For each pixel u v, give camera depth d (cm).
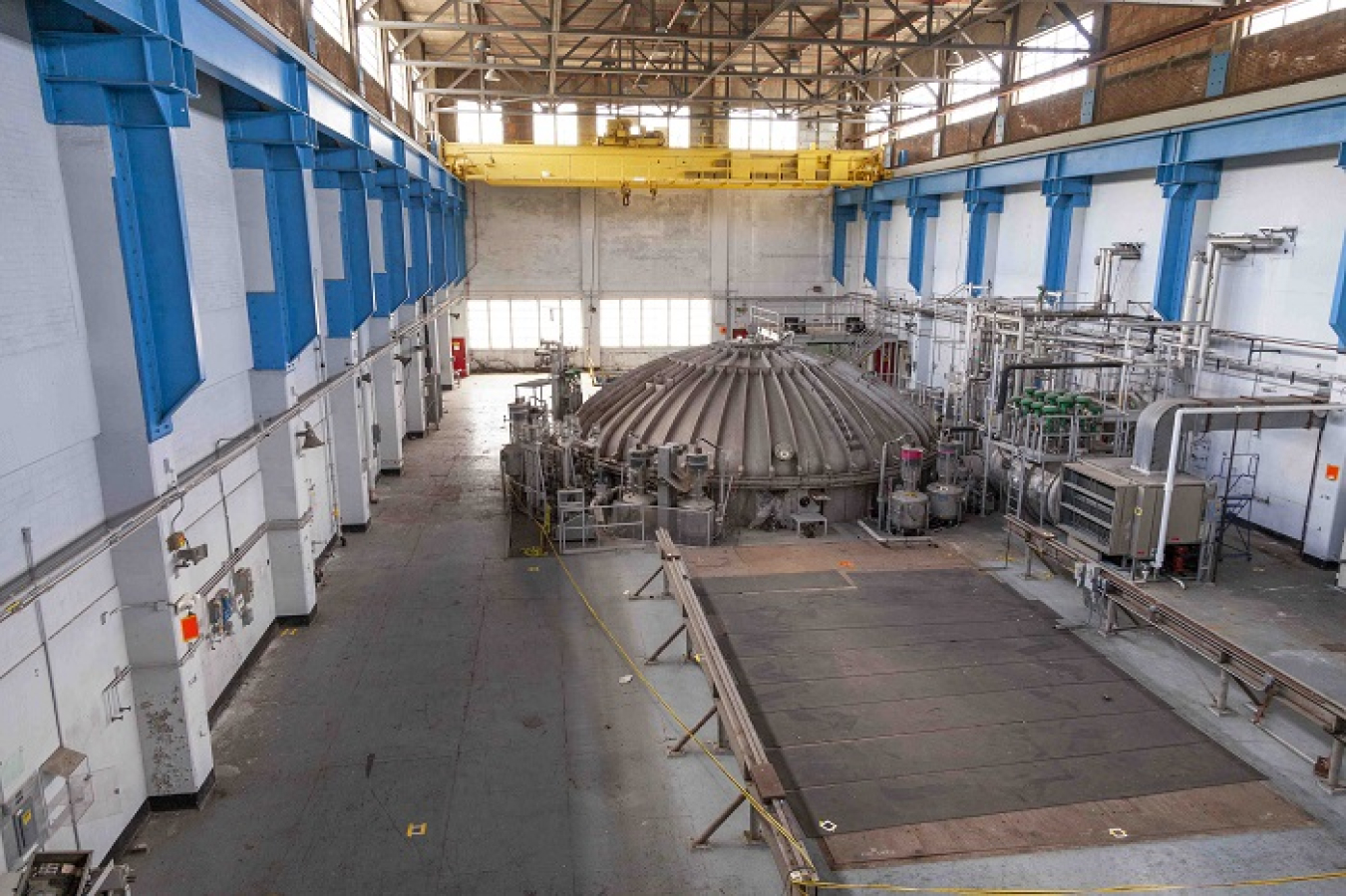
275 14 1175
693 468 1745
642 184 3288
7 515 677
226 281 1162
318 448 1597
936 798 944
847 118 3188
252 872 834
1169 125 1920
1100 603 1395
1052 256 2447
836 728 1084
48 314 734
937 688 1182
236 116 1180
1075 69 2031
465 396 3347
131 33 735
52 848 734
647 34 1866
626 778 982
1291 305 1714
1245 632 1323
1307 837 887
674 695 1165
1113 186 2256
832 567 1634
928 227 3228
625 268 3812
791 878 692
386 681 1198
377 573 1590
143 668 883
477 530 1836
